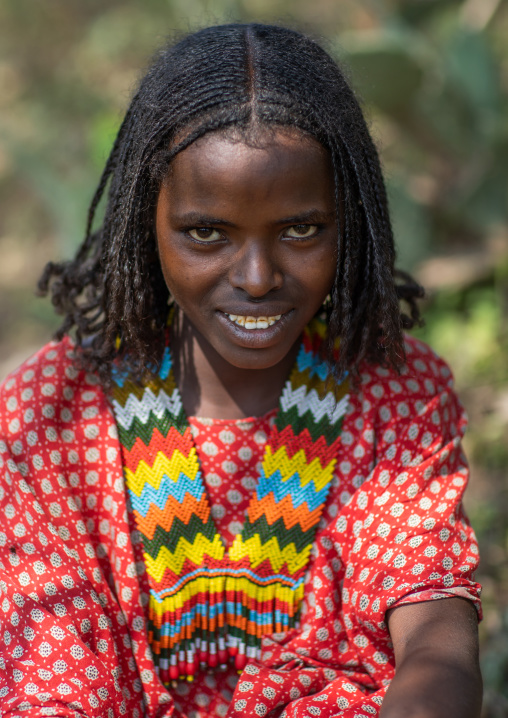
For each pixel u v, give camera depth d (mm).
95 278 1876
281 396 1780
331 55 1818
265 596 1758
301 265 1562
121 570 1724
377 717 1646
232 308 1569
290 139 1479
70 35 8523
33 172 5332
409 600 1643
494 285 4695
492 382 4164
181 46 1648
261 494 1760
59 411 1761
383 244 1678
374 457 1793
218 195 1480
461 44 4719
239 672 1792
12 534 1688
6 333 5809
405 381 1825
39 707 1585
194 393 1790
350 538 1757
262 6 7133
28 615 1646
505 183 4879
